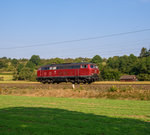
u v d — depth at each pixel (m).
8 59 195.38
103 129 8.55
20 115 11.83
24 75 79.00
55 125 9.34
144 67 75.75
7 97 24.11
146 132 8.25
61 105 16.89
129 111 13.66
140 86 26.52
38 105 16.91
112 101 19.39
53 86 33.06
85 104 17.44
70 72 41.19
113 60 97.31
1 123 9.62
